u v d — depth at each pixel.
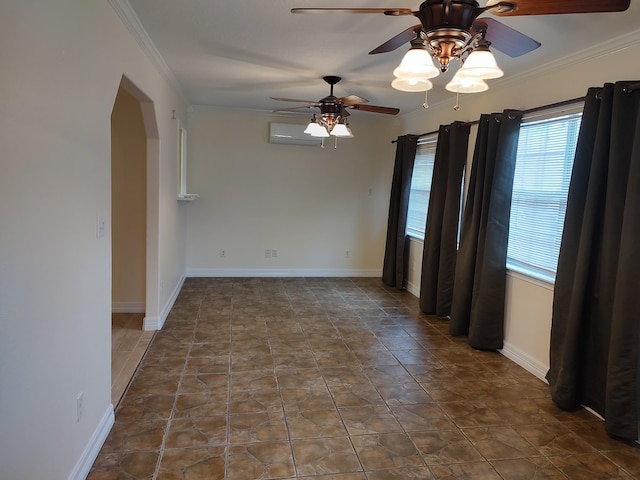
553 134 3.37
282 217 6.52
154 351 3.64
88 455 2.13
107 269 2.41
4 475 1.35
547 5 1.68
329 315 4.80
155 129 3.86
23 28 1.42
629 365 2.53
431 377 3.35
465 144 4.54
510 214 3.79
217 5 2.51
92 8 2.08
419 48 1.95
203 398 2.89
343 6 2.51
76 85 1.90
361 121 6.54
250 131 6.28
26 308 1.48
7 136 1.34
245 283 6.11
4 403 1.35
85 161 2.03
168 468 2.18
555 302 3.08
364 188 6.68
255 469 2.20
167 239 4.53
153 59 3.50
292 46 3.22
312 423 2.64
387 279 6.26
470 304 4.16
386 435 2.55
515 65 3.40
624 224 2.55
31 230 1.51
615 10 1.72
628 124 2.63
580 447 2.50
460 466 2.29
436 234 4.89
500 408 2.92
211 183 6.28
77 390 1.98
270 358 3.58
